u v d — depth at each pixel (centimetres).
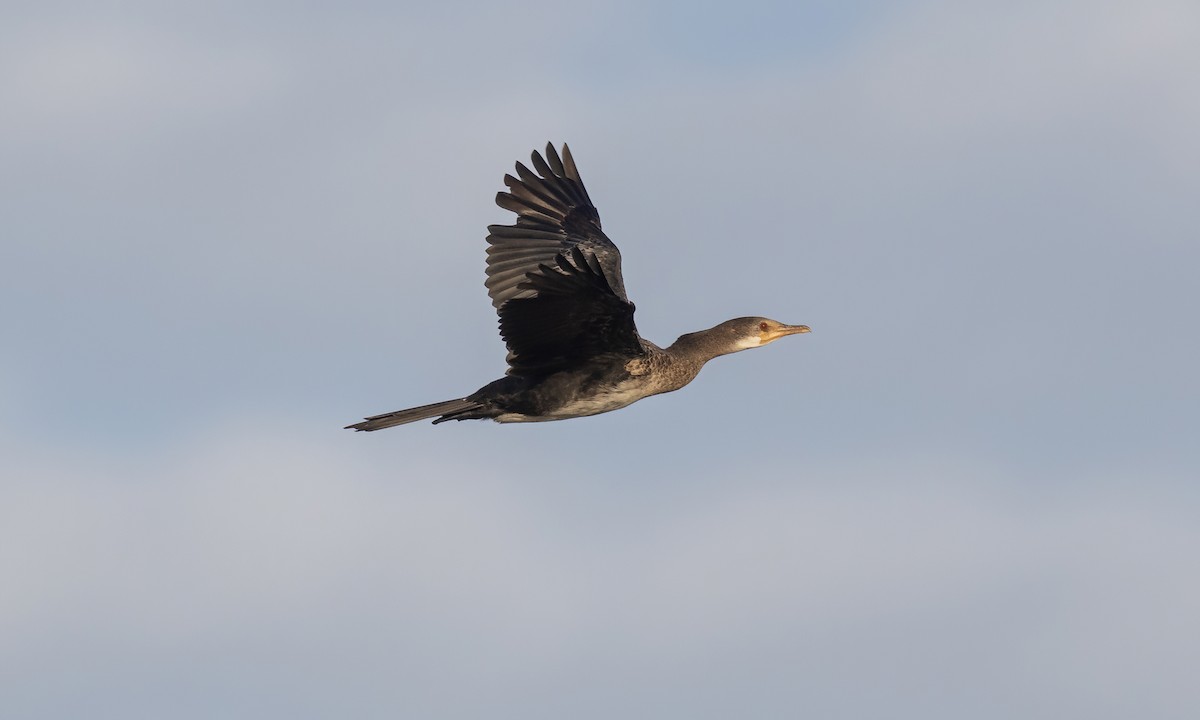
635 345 1719
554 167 2103
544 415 1762
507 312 1636
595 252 2030
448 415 1750
